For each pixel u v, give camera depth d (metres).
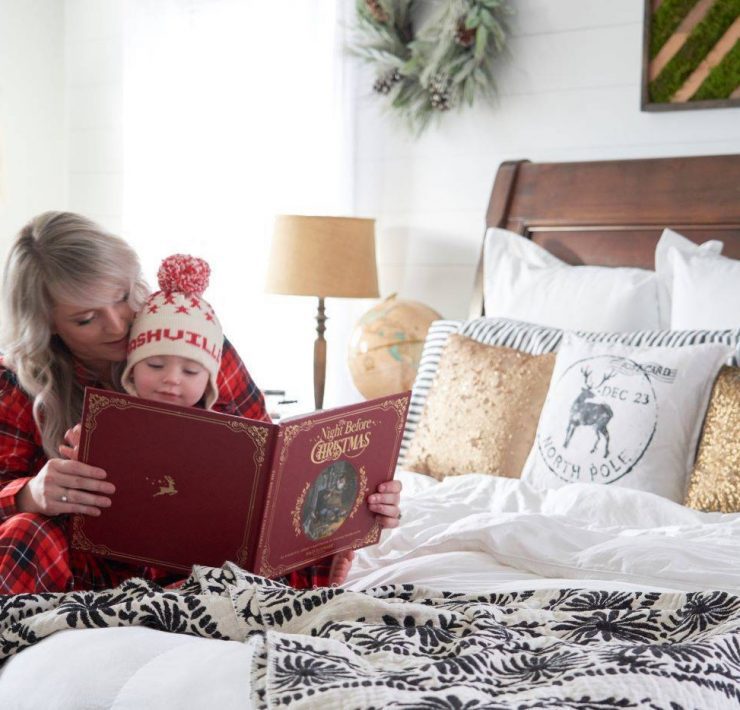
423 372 2.82
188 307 1.69
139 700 1.01
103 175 4.45
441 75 3.43
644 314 2.77
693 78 3.05
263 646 1.04
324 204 3.75
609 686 0.94
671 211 3.01
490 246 3.18
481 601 1.39
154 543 1.53
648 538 1.74
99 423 1.48
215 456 1.45
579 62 3.27
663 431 2.26
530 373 2.53
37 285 1.70
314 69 3.75
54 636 1.21
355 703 0.90
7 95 4.31
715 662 1.03
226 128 4.02
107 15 4.39
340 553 1.72
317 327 3.48
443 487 2.32
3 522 1.61
